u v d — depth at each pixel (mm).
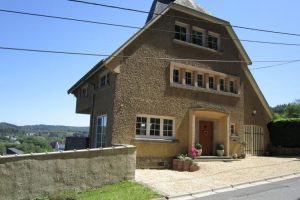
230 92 21141
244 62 22156
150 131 17109
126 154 13266
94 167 12234
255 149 23141
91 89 20969
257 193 11336
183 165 16297
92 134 19328
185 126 18266
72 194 11000
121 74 16422
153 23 17797
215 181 13391
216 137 20406
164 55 18016
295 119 23234
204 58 19828
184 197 10898
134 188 11766
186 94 18641
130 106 16453
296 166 17219
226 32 21391
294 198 10492
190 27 19516
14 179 10438
